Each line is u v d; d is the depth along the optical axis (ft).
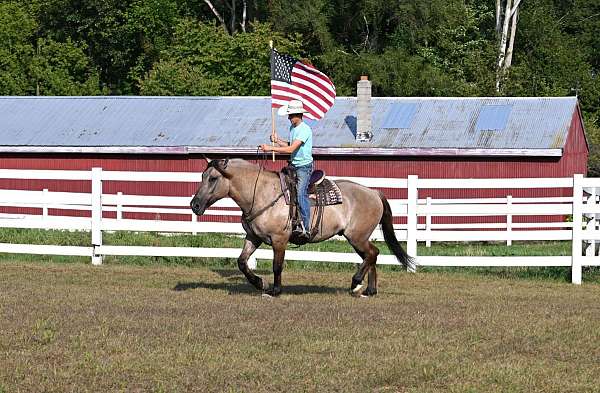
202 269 60.75
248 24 185.37
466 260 58.95
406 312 43.55
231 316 41.42
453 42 172.04
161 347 35.14
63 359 33.37
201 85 152.05
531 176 100.78
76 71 179.22
